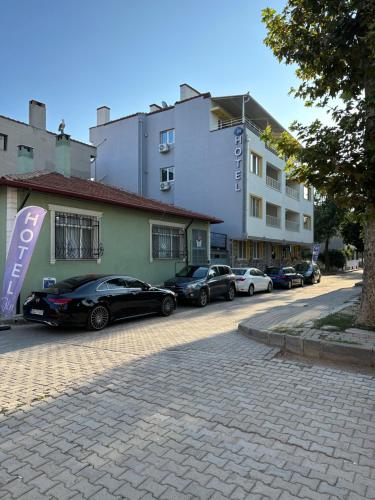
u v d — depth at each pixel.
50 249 12.07
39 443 3.40
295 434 3.57
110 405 4.25
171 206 19.14
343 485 2.78
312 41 7.00
